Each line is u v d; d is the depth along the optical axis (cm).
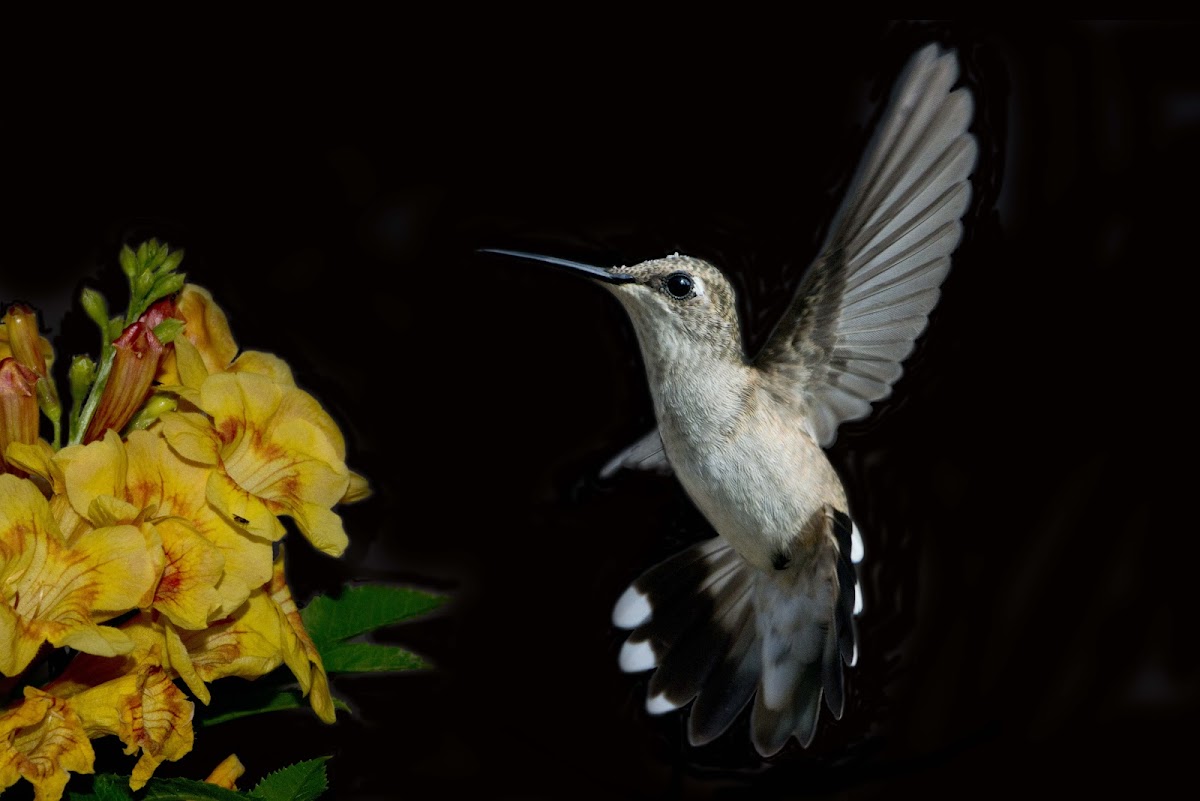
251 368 141
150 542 138
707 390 144
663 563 147
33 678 139
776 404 144
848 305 144
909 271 144
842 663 144
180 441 139
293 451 140
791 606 145
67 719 138
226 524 139
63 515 139
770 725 145
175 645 138
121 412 140
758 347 147
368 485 141
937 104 143
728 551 147
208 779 139
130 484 139
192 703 139
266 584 140
